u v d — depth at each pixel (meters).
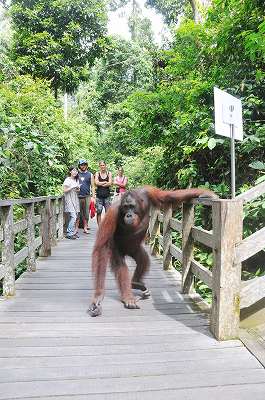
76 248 8.62
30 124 9.76
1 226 4.91
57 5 16.80
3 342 3.34
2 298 4.82
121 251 4.60
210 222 6.48
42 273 6.21
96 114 25.03
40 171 9.24
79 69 17.73
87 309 4.35
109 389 2.54
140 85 23.66
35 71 16.84
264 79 6.11
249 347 3.12
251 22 5.98
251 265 5.55
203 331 3.59
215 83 6.68
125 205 4.13
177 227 5.51
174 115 7.91
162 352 3.11
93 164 18.92
